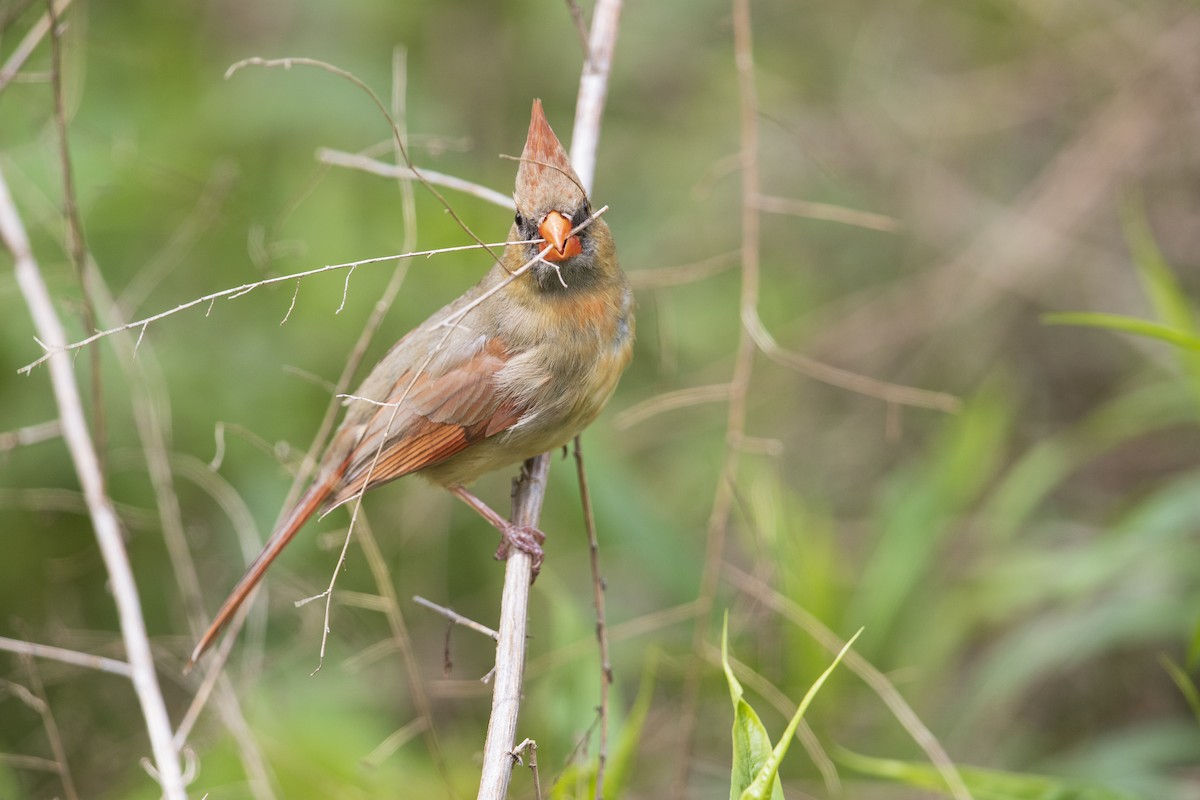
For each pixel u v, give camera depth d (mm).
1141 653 12258
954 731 10484
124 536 9828
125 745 10578
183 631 10898
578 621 9305
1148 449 14312
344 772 9594
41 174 10664
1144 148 14250
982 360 14781
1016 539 13375
